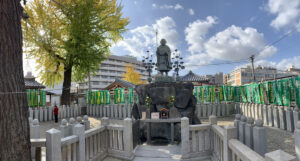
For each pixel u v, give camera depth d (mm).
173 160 4777
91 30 15305
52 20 14305
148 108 7703
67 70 16562
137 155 5277
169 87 7934
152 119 6734
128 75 40312
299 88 6613
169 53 9234
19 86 2934
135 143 6047
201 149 4789
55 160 3113
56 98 27734
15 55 2926
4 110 2689
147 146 6344
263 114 8930
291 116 6871
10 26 2885
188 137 4695
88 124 6828
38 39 11984
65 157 3533
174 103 7715
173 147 6102
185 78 19172
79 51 14539
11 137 2717
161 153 5422
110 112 14281
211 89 12570
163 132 7305
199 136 4801
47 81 16875
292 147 5051
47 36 13305
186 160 4586
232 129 3332
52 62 15438
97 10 15422
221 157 3879
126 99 15086
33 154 4504
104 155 5113
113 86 22875
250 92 10547
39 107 13539
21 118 2885
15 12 3014
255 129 3311
